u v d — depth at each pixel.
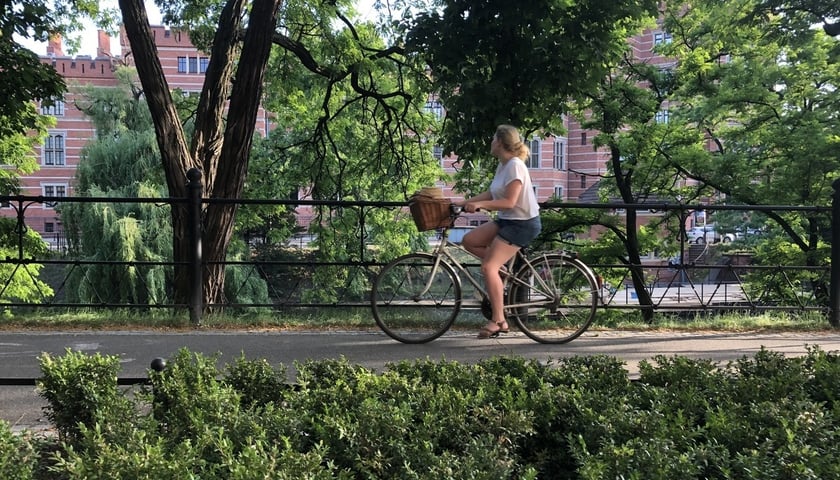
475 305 5.86
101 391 3.06
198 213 6.79
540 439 2.89
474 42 7.38
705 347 5.78
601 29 7.39
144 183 23.09
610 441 2.42
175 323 6.60
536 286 5.87
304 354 5.31
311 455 2.23
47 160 52.19
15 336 5.92
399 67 13.95
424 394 2.98
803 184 16.52
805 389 3.34
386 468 2.41
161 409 2.95
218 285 9.05
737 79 18.00
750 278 11.52
